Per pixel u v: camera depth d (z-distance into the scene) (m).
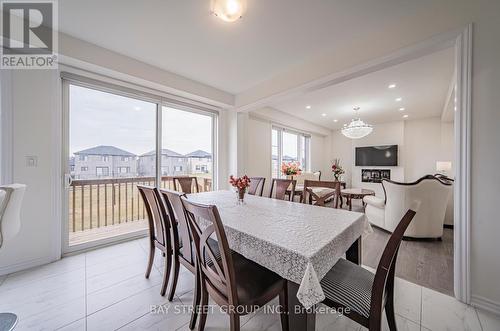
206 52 2.45
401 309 1.50
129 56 2.54
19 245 1.99
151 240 1.90
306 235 1.10
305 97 4.02
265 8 1.75
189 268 1.41
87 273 1.97
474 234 1.53
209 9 1.77
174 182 3.01
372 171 6.54
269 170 4.98
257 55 2.52
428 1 1.67
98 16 1.86
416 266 2.14
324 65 2.46
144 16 1.86
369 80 3.21
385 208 3.13
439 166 4.93
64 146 2.34
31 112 2.04
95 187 3.00
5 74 1.93
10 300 1.57
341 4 1.71
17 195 1.25
